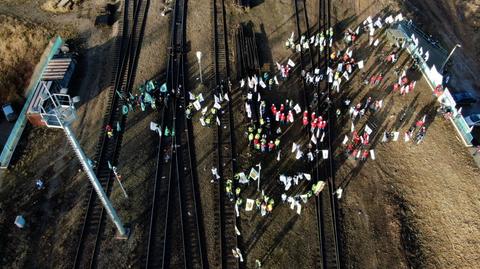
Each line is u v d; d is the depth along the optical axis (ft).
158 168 126.21
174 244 111.24
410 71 158.30
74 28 171.83
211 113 140.97
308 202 120.37
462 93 150.00
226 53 162.81
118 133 134.92
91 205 117.80
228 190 118.93
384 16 182.39
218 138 134.00
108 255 108.68
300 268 108.06
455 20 184.65
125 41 166.40
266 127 136.36
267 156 130.72
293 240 112.98
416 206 121.60
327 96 147.43
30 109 134.41
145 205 118.73
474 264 110.83
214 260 108.78
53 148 131.75
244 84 150.51
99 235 112.06
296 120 140.46
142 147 132.05
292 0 187.32
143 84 150.51
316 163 129.18
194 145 132.67
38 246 110.52
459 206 121.29
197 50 163.84
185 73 154.51
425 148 134.62
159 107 142.92
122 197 119.96
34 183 123.34
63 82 146.00
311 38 167.84
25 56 162.40
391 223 117.19
